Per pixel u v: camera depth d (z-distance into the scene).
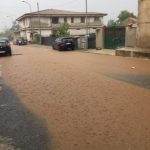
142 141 6.20
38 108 9.00
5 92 11.59
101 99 9.87
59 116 8.09
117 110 8.48
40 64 21.55
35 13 78.06
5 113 8.58
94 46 38.84
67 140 6.38
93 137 6.50
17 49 46.53
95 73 16.06
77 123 7.45
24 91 11.64
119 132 6.73
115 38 34.28
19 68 19.41
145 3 25.08
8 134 6.84
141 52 24.91
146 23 25.20
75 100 9.84
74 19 80.50
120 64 20.30
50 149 5.94
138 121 7.45
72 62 22.58
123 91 11.11
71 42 39.16
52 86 12.48
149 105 8.96
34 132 6.91
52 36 64.19
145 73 15.70
